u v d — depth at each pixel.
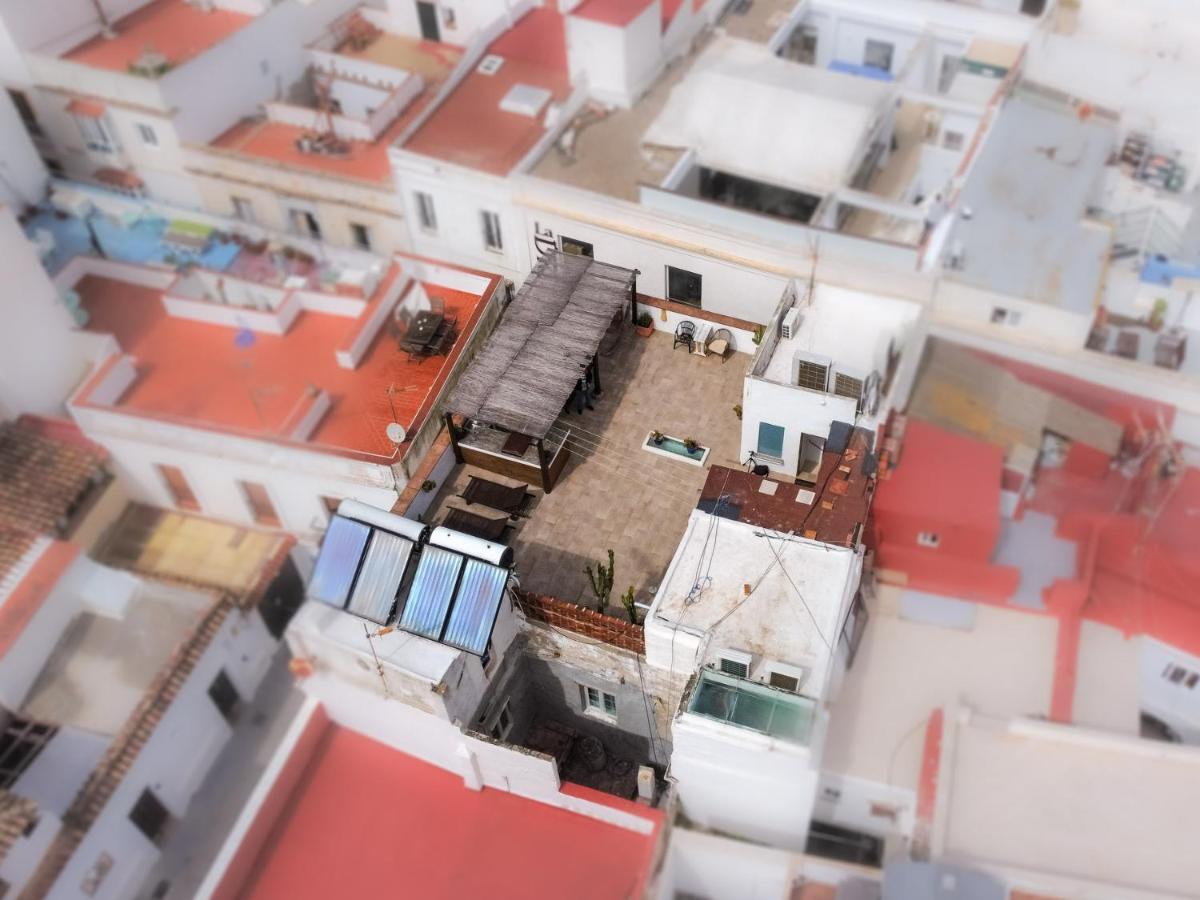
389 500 35.75
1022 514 38.62
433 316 36.72
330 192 47.44
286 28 52.84
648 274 37.19
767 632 22.77
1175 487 38.19
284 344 42.22
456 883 24.95
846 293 30.41
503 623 24.05
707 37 49.19
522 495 27.00
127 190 51.69
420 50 55.28
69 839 31.77
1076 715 33.69
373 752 27.31
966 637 35.41
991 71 49.25
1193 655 34.94
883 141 45.75
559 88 47.31
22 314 39.94
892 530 36.06
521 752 23.97
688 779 24.33
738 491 25.36
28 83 49.72
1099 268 40.56
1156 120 46.69
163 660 36.28
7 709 34.94
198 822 37.66
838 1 52.31
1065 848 28.95
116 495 41.75
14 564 36.44
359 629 23.81
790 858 25.95
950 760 30.83
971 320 40.84
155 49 48.59
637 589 25.23
